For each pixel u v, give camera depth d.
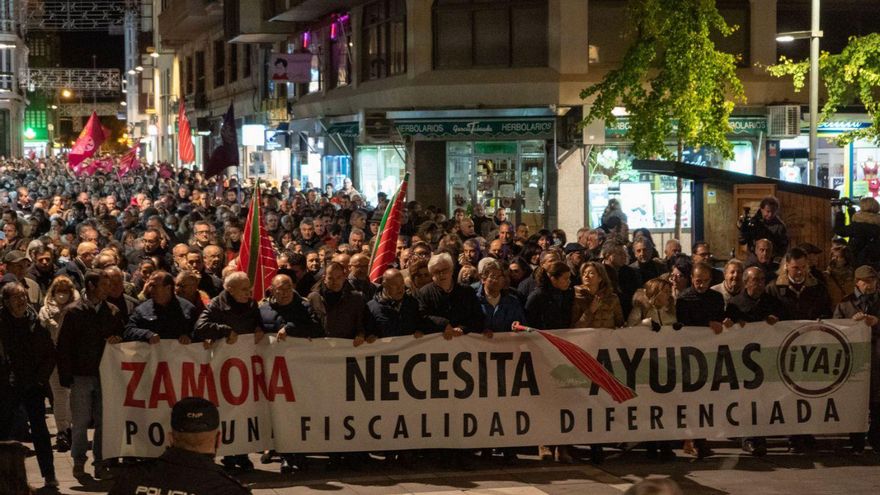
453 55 31.89
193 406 5.12
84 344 10.72
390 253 13.14
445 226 20.73
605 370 10.94
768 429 11.31
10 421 10.53
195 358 10.58
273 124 46.72
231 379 10.64
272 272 13.06
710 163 31.53
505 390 10.98
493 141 31.83
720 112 25.39
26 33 122.00
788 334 11.32
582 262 14.26
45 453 10.48
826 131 31.84
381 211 23.55
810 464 11.14
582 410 11.05
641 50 25.12
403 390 10.87
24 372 10.39
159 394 10.53
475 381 10.94
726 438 11.34
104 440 10.48
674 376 11.16
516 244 17.72
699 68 24.45
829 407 11.41
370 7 35.97
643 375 11.12
